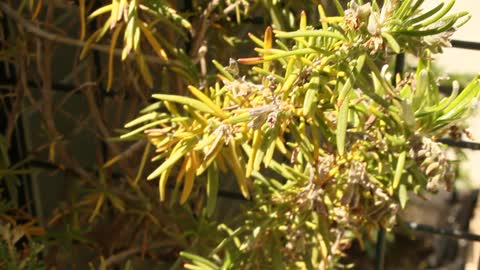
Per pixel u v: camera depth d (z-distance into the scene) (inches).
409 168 21.3
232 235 22.9
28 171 25.3
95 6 24.0
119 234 26.1
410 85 21.5
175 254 26.2
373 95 20.1
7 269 23.8
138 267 28.3
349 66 19.6
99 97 25.1
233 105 20.9
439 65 48.9
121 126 27.0
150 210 25.6
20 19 23.5
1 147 24.5
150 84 22.2
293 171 22.5
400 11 19.3
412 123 20.3
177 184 22.2
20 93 24.7
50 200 27.7
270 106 19.7
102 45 23.6
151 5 22.0
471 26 47.2
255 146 20.1
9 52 24.3
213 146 20.2
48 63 24.3
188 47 24.2
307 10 23.6
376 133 21.3
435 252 47.1
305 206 22.0
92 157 28.3
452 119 20.6
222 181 28.5
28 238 24.9
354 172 21.2
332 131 21.0
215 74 23.5
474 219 47.7
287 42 23.2
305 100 19.4
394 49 18.6
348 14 19.1
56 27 24.9
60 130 27.3
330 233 23.3
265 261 23.7
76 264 27.2
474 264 46.1
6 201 26.5
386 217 21.9
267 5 23.1
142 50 24.0
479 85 20.2
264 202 23.2
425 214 48.1
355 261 44.1
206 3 24.1
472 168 49.7
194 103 20.5
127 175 25.1
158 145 21.3
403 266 46.1
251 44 25.8
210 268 22.8
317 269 23.9
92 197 25.3
